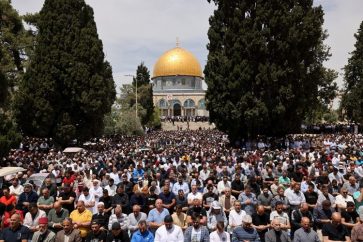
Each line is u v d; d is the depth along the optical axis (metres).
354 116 56.91
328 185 13.88
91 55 40.88
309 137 44.06
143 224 9.38
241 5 37.69
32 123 38.69
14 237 9.05
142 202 12.27
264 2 37.19
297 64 37.09
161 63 122.94
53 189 13.29
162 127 95.25
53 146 40.28
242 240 9.57
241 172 16.14
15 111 38.38
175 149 33.25
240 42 37.06
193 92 117.75
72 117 40.91
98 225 9.54
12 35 40.75
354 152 26.92
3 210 11.30
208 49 40.34
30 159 24.62
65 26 40.31
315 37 37.72
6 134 26.81
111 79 50.31
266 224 10.80
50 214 10.66
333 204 12.03
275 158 22.27
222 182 14.16
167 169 18.23
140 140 52.25
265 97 36.41
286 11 36.59
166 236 9.27
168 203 12.55
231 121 38.03
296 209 11.49
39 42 39.97
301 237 9.39
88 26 42.09
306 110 40.38
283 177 15.26
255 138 39.12
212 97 38.72
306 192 12.94
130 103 73.81
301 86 37.72
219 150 31.77
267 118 36.53
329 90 54.19
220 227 9.57
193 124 96.19
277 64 36.91
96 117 41.19
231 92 37.19
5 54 37.84
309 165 20.12
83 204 10.87
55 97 39.53
